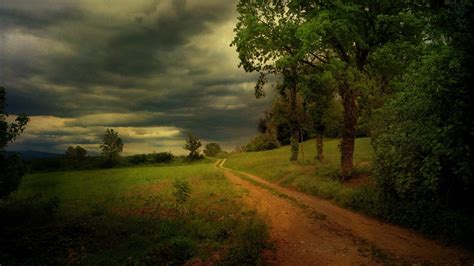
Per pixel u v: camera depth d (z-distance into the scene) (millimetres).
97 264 9398
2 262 9758
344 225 13414
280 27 24016
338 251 10305
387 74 22266
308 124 40594
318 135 38750
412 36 21469
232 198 20250
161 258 9492
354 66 22250
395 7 21406
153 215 16031
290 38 23500
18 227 13250
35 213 16219
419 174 12094
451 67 9773
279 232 12648
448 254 9586
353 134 23406
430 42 12516
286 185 27344
